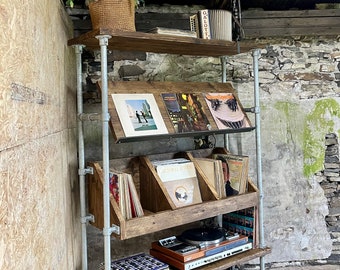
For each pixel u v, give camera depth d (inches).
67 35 80.5
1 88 28.9
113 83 74.7
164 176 78.7
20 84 35.0
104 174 66.7
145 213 75.0
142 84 78.7
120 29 65.8
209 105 85.4
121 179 68.7
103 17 66.7
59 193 57.4
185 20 99.7
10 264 30.1
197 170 84.5
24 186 35.4
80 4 95.0
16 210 32.3
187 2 106.8
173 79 105.3
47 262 45.8
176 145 104.8
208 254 80.7
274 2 106.7
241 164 87.1
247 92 109.9
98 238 96.3
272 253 110.7
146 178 80.3
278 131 111.1
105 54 65.5
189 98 83.0
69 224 67.4
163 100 78.5
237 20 87.1
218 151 100.0
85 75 97.4
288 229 111.6
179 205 76.4
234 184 87.7
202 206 76.8
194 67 107.1
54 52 58.0
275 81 111.0
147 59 103.0
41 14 47.9
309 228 112.6
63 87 67.4
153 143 102.6
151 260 78.9
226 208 80.8
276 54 111.0
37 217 40.9
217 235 85.7
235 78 109.6
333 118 112.7
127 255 98.4
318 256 112.9
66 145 68.7
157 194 76.4
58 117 59.7
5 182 29.1
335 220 112.7
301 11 102.1
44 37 49.4
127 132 68.8
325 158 112.9
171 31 72.5
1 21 30.0
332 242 113.2
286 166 111.5
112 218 68.3
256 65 90.0
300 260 112.3
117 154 98.9
